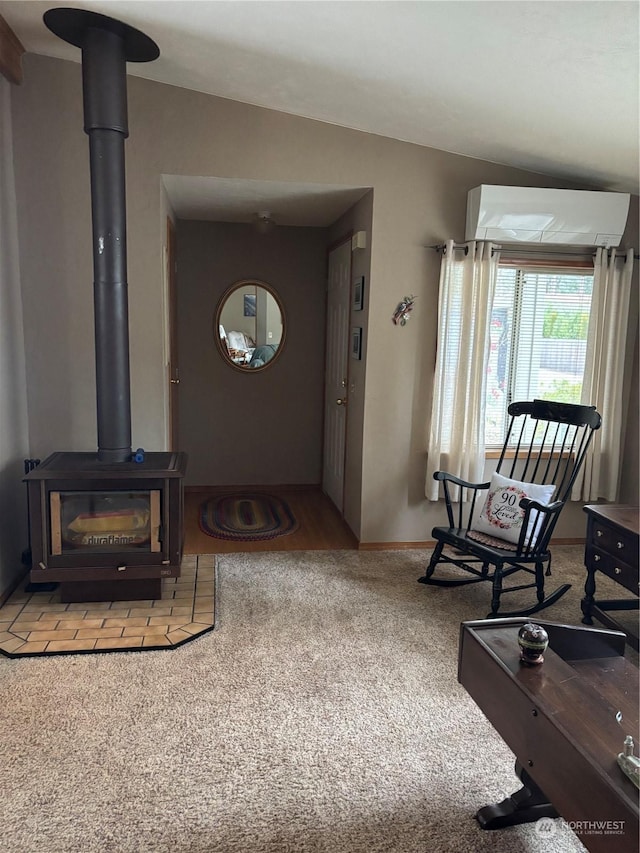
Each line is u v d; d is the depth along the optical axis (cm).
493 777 204
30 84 329
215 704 238
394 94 301
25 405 351
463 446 391
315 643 286
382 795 195
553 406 338
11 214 329
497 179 381
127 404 313
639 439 411
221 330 519
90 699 240
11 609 306
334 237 490
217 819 184
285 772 204
